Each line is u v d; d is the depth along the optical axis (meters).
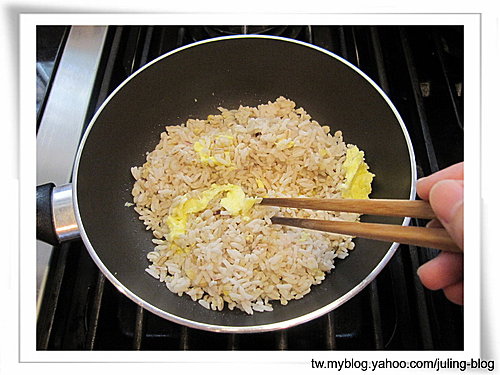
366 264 0.33
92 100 0.44
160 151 0.42
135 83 0.40
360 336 0.33
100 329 0.33
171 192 0.40
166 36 0.48
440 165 0.40
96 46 0.46
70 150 0.41
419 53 0.46
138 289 0.34
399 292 0.34
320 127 0.43
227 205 0.39
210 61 0.43
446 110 0.43
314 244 0.37
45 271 0.35
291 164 0.41
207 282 0.35
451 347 0.32
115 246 0.36
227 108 0.45
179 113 0.44
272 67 0.43
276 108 0.44
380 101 0.38
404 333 0.33
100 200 0.37
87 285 0.36
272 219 0.38
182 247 0.37
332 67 0.41
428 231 0.28
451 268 0.31
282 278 0.36
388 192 0.37
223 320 0.33
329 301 0.33
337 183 0.40
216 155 0.41
